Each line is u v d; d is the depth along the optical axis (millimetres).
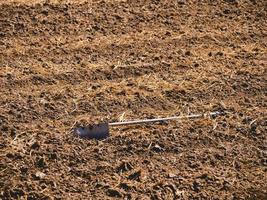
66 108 15062
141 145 13984
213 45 17797
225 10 19469
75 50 17281
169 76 16391
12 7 18906
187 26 18594
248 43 18000
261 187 12953
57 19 18516
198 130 14500
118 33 18094
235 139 14305
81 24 18391
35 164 13328
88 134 14234
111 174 13133
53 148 13750
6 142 13898
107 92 15688
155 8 19359
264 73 16594
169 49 17500
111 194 12609
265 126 14727
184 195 12656
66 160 13461
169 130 14453
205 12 19344
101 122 14617
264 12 19500
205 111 15148
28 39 17703
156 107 15250
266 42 18094
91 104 15219
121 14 18953
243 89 16000
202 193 12727
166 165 13445
